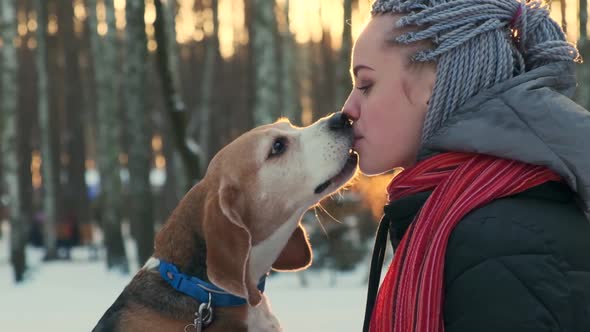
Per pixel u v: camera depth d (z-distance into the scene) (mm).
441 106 1974
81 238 27203
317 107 33625
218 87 31234
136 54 16469
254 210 3137
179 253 2930
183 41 32188
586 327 1695
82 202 27453
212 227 2836
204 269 2875
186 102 31359
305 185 3164
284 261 3281
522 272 1697
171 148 27219
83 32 29219
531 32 2098
